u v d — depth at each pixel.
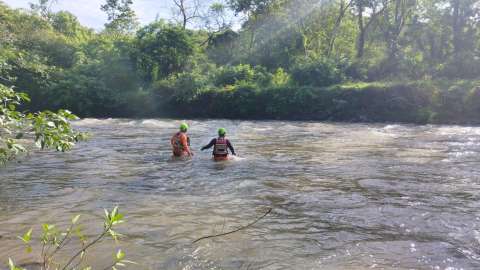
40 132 3.87
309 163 10.04
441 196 6.76
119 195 6.92
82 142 14.50
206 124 24.09
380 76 36.34
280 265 4.10
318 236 4.93
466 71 34.28
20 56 18.36
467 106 25.81
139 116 33.69
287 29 43.94
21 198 6.70
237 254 4.39
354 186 7.53
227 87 33.59
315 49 44.84
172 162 10.27
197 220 5.56
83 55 40.97
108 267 4.05
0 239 4.78
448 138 15.62
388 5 39.72
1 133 3.98
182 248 4.56
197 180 8.13
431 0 38.78
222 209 6.09
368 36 46.53
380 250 4.48
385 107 27.75
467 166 9.46
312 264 4.11
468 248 4.51
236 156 11.17
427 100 27.16
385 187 7.43
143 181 8.04
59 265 4.07
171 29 38.91
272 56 43.22
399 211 5.93
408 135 17.02
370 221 5.49
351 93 29.02
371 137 16.23
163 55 38.56
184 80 34.06
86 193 7.05
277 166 9.62
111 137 16.36
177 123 24.72
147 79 38.22
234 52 46.53
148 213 5.88
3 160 4.54
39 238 4.82
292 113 30.44
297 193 7.04
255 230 5.16
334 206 6.22
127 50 39.28
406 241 4.74
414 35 39.66
